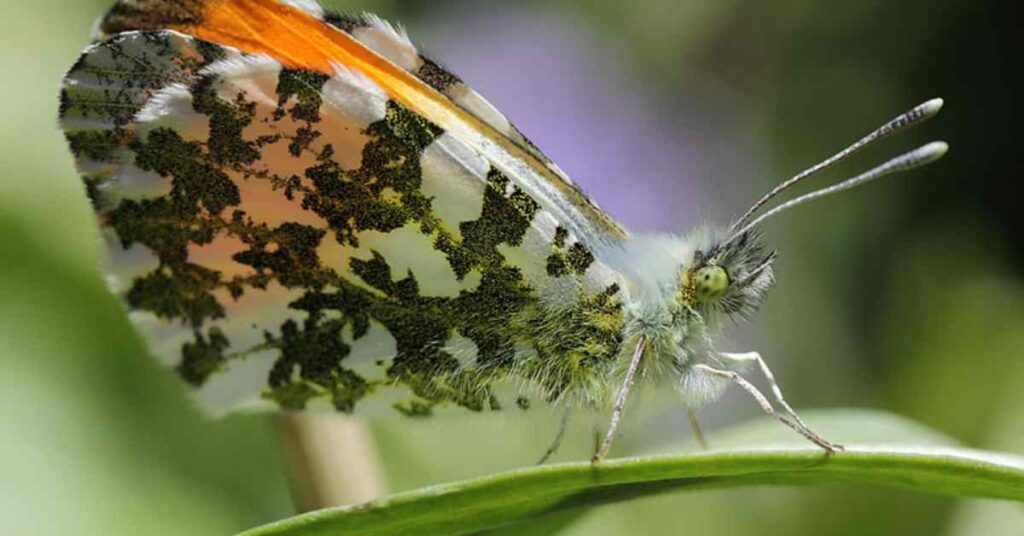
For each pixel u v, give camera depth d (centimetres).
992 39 23
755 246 12
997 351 16
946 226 21
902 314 17
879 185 22
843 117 22
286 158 11
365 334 12
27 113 13
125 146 11
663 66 21
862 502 14
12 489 13
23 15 13
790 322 17
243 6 11
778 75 22
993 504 13
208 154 11
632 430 12
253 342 11
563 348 12
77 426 13
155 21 11
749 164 18
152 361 13
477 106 12
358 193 11
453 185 11
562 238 12
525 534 11
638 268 12
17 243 13
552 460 12
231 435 13
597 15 20
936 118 23
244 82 11
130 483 13
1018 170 22
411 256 12
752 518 14
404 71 11
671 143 16
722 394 12
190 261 11
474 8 16
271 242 11
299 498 11
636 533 13
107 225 11
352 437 11
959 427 15
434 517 10
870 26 23
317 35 11
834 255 19
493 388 12
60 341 13
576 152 16
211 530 13
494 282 12
